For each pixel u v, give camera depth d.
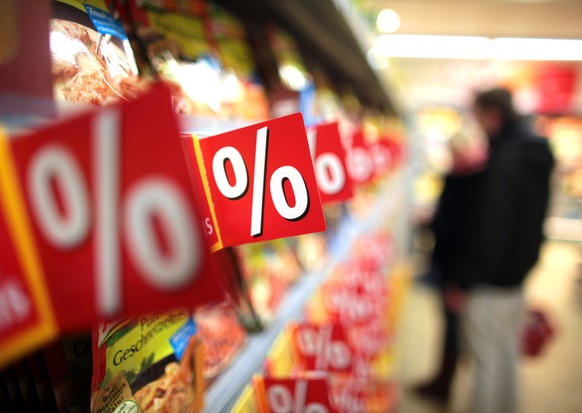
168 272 0.23
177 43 0.72
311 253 1.32
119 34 0.54
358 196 2.16
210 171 0.44
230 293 0.79
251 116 0.91
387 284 2.35
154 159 0.23
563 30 4.58
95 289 0.22
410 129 5.47
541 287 5.20
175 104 0.63
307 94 1.18
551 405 2.62
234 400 0.63
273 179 0.44
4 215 0.21
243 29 1.07
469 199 2.35
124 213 0.23
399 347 2.86
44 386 0.41
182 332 0.57
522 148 1.83
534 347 2.76
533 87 6.52
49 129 0.22
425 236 4.87
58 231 0.22
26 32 0.24
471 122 6.52
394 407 2.31
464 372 2.94
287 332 0.87
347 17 1.25
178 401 0.54
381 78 2.25
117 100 0.48
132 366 0.48
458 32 4.75
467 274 1.98
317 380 0.66
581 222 7.01
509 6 3.89
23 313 0.21
